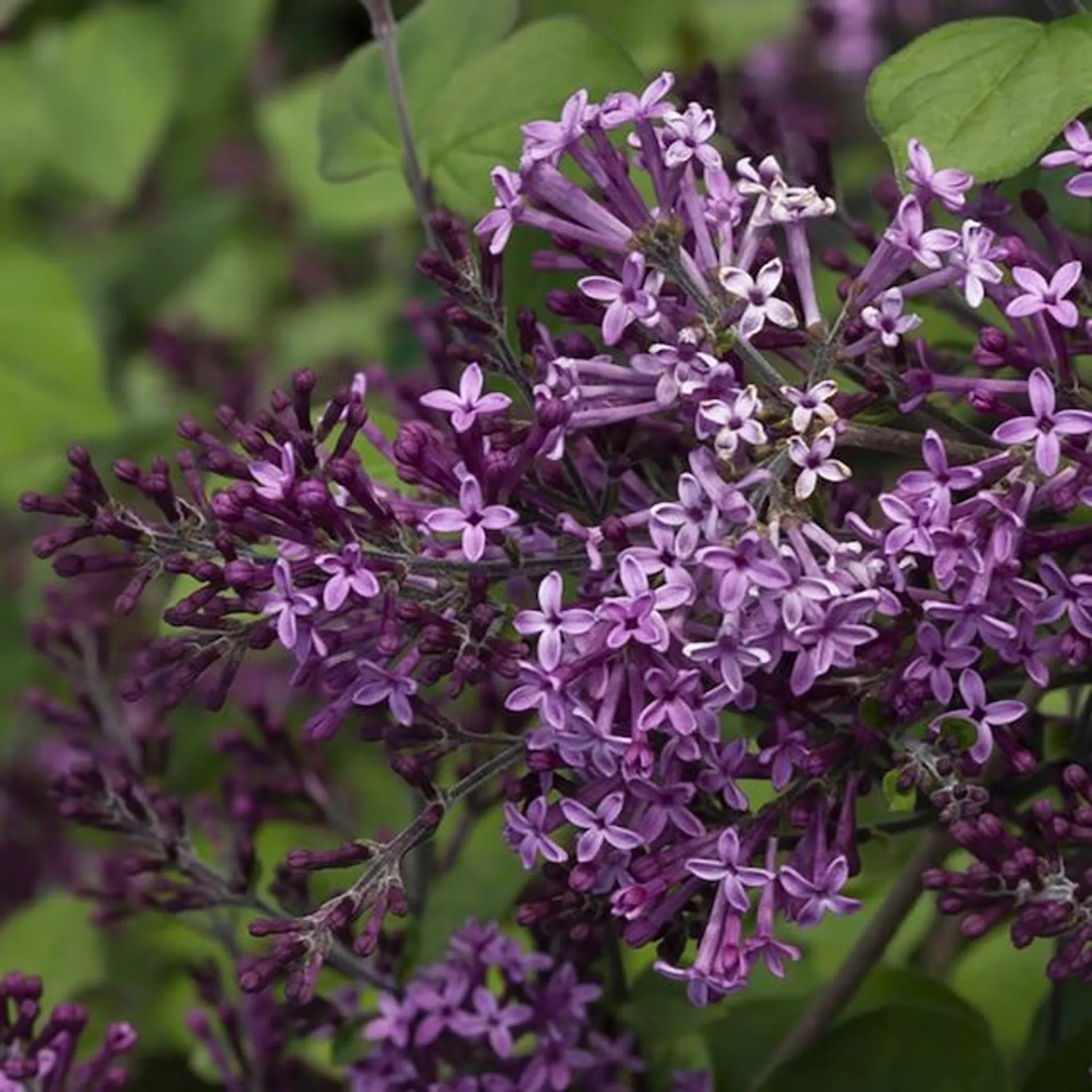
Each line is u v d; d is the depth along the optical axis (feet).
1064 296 2.23
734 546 2.20
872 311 2.24
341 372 3.82
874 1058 2.49
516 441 2.27
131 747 2.76
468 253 2.29
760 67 3.74
